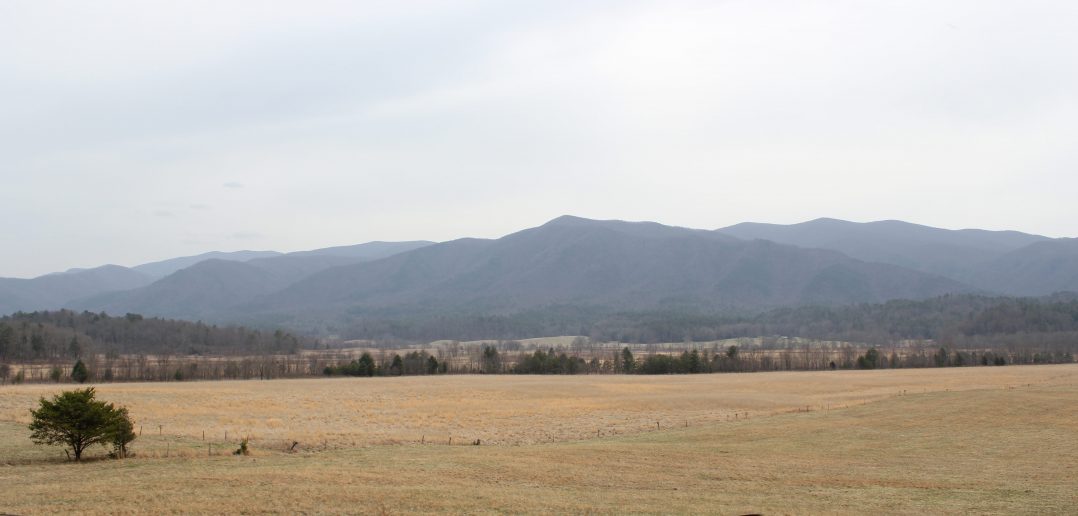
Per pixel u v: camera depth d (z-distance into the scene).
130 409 72.19
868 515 27.92
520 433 58.62
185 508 27.59
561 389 105.00
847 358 176.50
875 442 50.38
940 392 82.94
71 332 197.12
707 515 27.67
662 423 65.19
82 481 33.16
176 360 184.12
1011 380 104.69
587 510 28.38
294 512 27.34
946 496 32.22
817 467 40.41
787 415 69.12
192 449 44.84
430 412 74.12
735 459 43.03
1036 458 43.06
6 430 53.19
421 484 33.25
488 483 34.22
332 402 84.38
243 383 118.50
